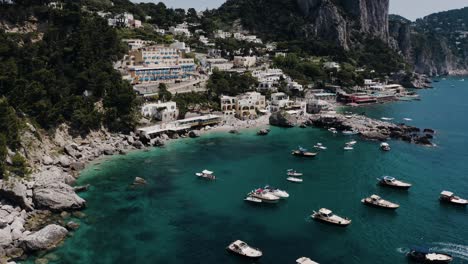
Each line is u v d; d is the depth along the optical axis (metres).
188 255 78.88
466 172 131.50
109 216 94.06
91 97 156.62
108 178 118.25
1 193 90.81
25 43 176.75
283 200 106.94
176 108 183.12
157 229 88.94
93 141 144.88
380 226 93.06
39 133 127.25
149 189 111.50
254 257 77.75
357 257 79.62
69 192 97.00
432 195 112.19
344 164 138.62
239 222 93.50
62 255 76.69
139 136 155.50
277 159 142.88
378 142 169.62
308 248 82.56
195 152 148.50
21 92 129.25
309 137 176.62
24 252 76.75
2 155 98.88
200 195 108.69
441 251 82.19
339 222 92.31
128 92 161.50
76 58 168.62
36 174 105.81
